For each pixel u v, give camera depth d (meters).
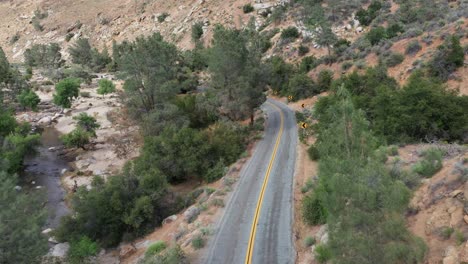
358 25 81.44
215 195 31.05
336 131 14.05
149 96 54.38
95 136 59.59
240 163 39.03
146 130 50.03
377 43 64.25
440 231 12.77
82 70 124.06
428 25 57.34
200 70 109.38
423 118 29.08
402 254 11.12
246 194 30.31
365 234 11.69
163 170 39.09
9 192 18.81
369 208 11.68
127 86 52.66
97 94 99.06
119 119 69.12
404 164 22.27
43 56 148.50
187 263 21.11
